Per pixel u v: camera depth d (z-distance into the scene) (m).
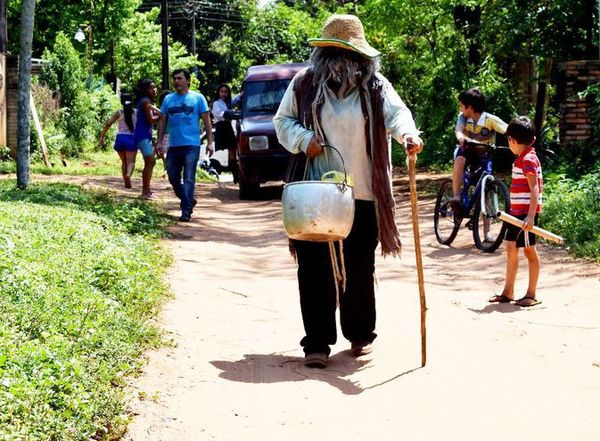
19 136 15.31
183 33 73.31
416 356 7.15
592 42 20.36
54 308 6.68
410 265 11.39
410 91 27.75
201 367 6.77
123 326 7.06
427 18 23.84
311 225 6.50
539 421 5.75
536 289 9.88
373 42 28.09
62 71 32.78
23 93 15.29
